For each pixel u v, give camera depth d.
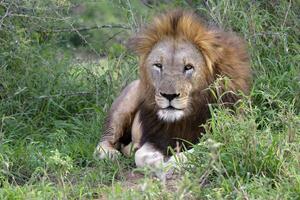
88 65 14.83
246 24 13.55
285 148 9.68
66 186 9.77
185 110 10.88
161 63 10.84
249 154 9.69
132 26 14.66
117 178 10.66
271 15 14.13
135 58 14.13
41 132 12.89
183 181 8.57
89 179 10.34
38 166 10.89
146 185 8.43
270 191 9.10
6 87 13.62
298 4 14.23
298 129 10.24
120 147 12.55
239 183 9.03
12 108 13.35
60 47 15.62
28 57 14.15
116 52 14.86
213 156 8.86
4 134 12.40
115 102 12.48
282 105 11.59
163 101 10.68
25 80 13.84
